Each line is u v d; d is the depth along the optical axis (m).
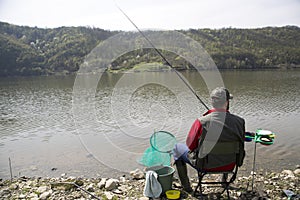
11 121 15.14
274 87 28.70
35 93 29.75
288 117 14.44
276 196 4.07
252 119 14.10
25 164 7.52
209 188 4.33
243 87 28.97
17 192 4.65
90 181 5.09
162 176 4.04
